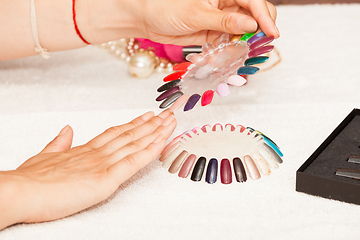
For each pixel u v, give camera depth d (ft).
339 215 2.01
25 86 3.82
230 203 2.14
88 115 3.16
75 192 1.98
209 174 2.33
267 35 2.74
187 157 2.43
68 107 3.38
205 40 3.42
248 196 2.19
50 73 4.15
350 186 2.04
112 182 2.07
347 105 3.14
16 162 2.59
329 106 3.14
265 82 3.77
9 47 3.65
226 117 3.08
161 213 2.09
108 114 3.17
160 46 3.93
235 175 2.33
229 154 2.40
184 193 2.25
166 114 2.57
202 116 3.11
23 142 2.83
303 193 2.19
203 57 2.72
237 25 2.70
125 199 2.22
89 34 3.63
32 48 3.69
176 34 3.31
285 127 2.89
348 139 2.45
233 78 2.49
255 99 3.44
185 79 2.65
